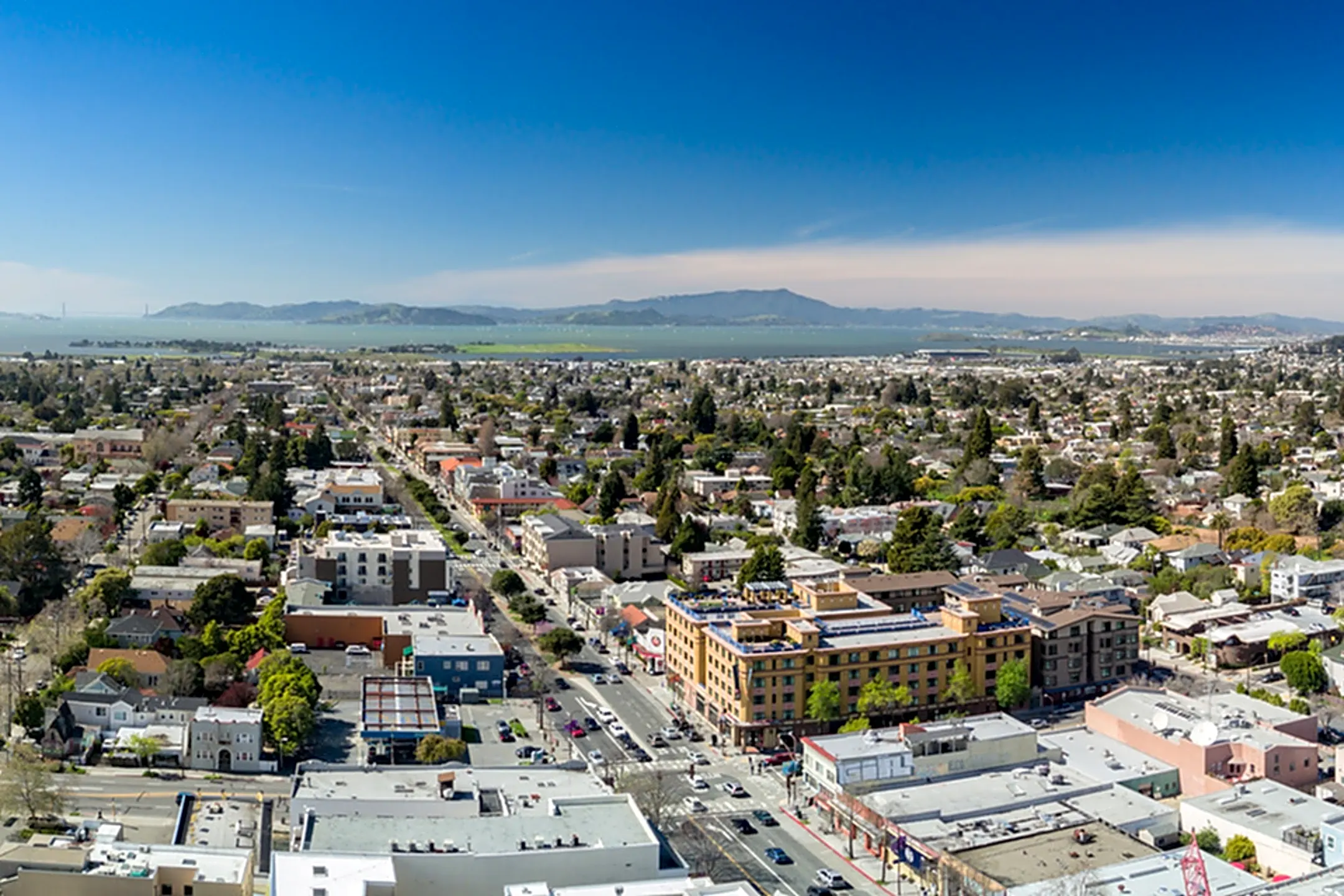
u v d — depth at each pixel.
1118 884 130.62
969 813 153.38
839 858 154.12
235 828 157.38
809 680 196.88
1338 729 199.38
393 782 147.25
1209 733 170.62
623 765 184.50
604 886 118.25
